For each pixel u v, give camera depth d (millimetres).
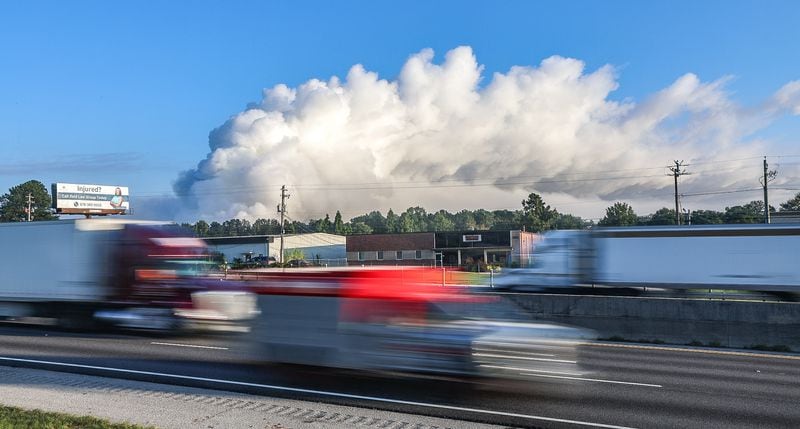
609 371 11383
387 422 7379
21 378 9953
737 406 8562
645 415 7965
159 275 16438
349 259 82625
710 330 15742
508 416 7738
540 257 29141
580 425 7445
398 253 81188
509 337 8602
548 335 8727
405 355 8766
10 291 18359
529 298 18219
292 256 78625
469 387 8867
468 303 9047
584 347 15070
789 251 24891
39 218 131375
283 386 9234
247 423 7250
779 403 8781
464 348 8547
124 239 16922
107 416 7504
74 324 17297
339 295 9297
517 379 8477
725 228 25875
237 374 10148
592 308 17359
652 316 16484
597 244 27969
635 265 27219
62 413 7516
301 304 9656
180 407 7977
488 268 63062
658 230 26953
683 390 9617
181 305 15859
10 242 18516
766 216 63031
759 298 25984
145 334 15805
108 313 16859
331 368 9242
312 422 7336
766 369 11945
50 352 12789
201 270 17281
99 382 9617
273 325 9875
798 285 24625
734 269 25656
